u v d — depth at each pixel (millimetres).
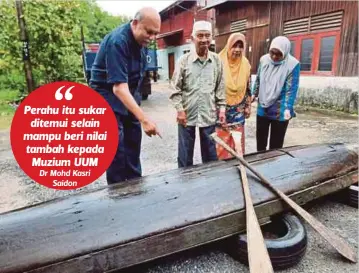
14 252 1486
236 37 2816
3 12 7320
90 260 1554
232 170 2139
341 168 2389
